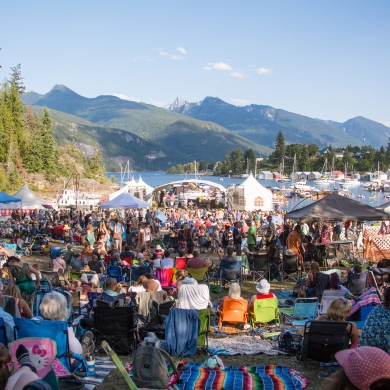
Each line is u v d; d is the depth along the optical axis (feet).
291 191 380.78
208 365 25.50
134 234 88.48
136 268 49.73
